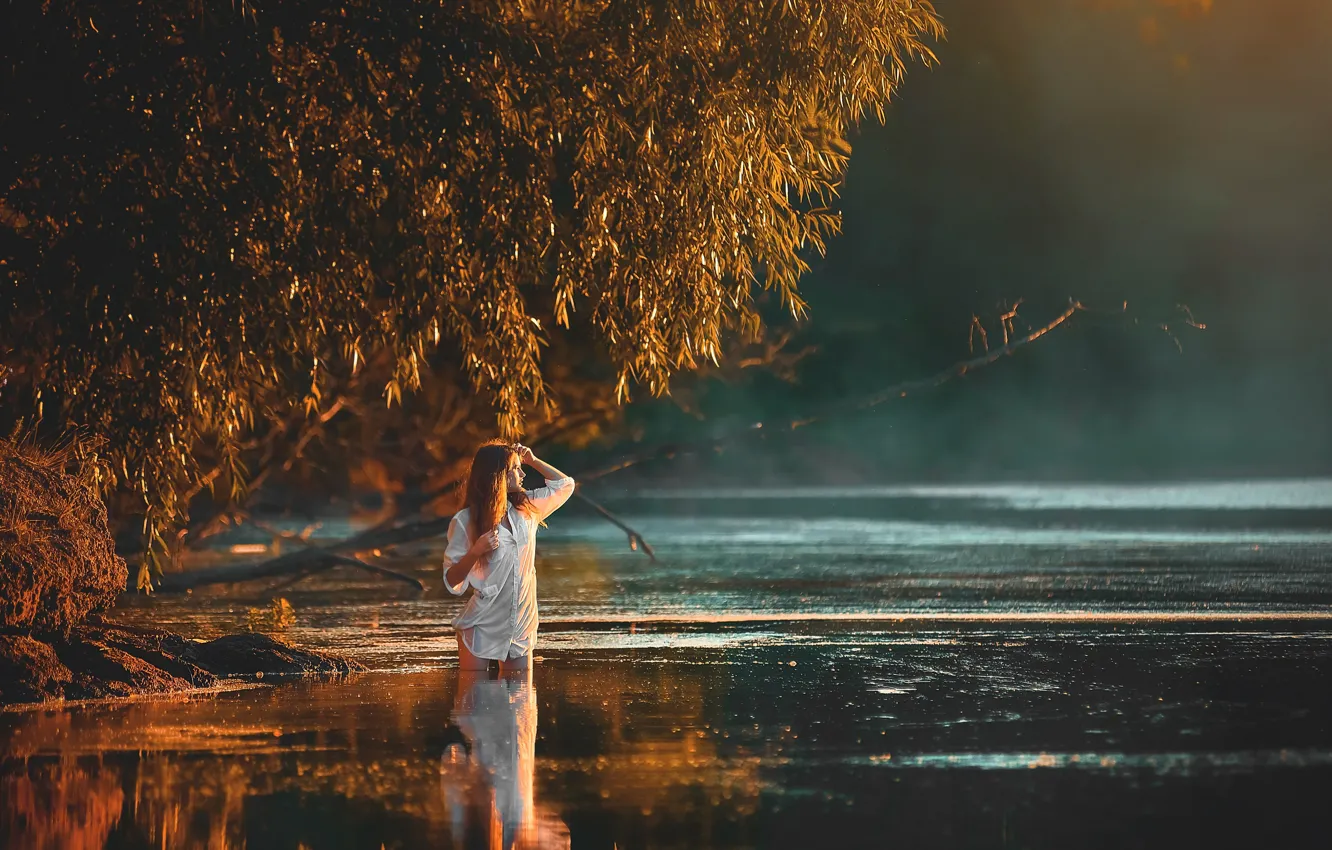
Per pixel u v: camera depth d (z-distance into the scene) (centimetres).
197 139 1479
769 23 1555
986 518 4834
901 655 1450
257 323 1547
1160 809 768
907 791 816
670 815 767
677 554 3394
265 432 3108
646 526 4778
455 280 1559
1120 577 2512
